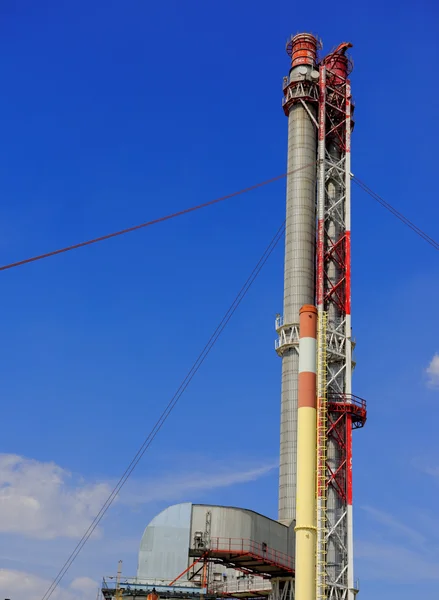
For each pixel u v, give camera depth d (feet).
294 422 353.92
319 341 337.93
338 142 393.50
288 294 371.35
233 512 328.49
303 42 408.26
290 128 399.03
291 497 346.74
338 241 375.04
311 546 288.10
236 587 365.61
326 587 312.91
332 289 366.02
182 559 320.91
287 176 393.09
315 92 398.62
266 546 328.70
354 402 343.05
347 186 381.81
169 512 329.31
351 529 322.34
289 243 380.58
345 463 333.21
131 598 304.71
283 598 337.72
